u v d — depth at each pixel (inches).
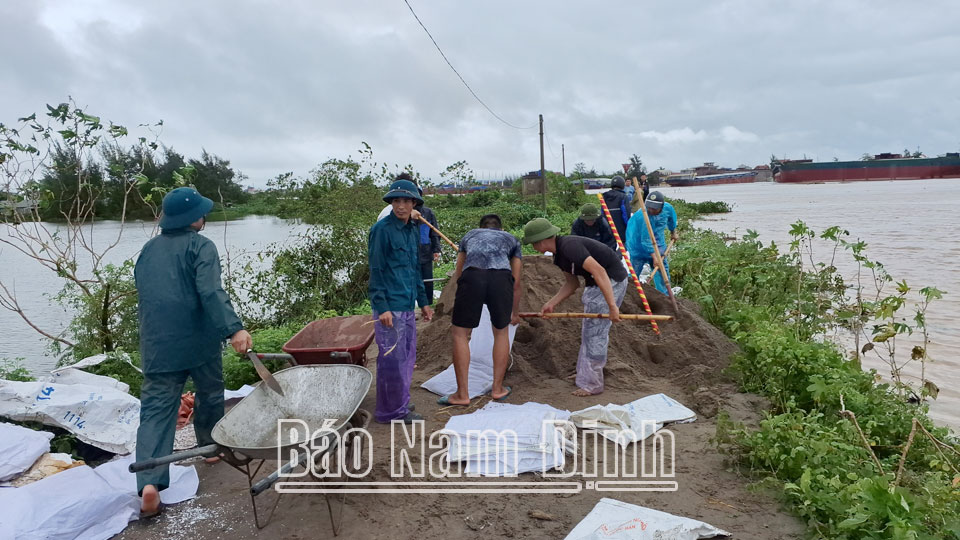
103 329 270.8
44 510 133.3
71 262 284.7
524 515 141.3
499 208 1144.2
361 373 157.2
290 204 482.3
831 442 157.2
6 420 173.5
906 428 179.3
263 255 478.9
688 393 213.6
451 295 270.8
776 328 231.0
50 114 272.1
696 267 416.2
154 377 150.8
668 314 265.6
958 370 263.9
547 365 234.2
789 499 144.3
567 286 217.5
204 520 143.5
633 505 141.2
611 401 206.5
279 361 257.1
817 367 198.2
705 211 1612.9
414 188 185.2
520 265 212.5
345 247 434.9
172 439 150.9
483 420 179.5
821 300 311.6
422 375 238.1
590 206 329.4
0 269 570.3
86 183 296.8
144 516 144.6
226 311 147.3
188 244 152.3
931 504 130.1
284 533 137.1
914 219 1075.3
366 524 139.3
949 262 559.2
